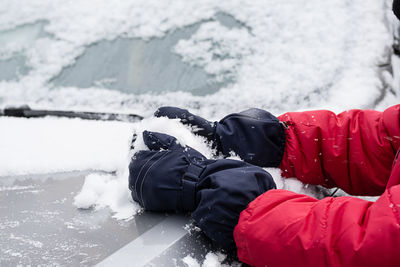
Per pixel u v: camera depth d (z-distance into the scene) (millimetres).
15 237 812
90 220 876
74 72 1478
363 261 593
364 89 1238
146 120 1097
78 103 1384
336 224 658
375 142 931
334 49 1345
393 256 571
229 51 1391
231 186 790
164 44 1464
